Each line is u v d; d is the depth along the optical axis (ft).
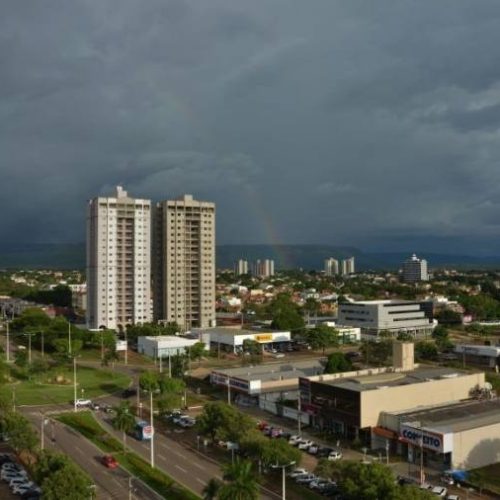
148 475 384.47
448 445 397.39
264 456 356.79
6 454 427.74
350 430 475.72
